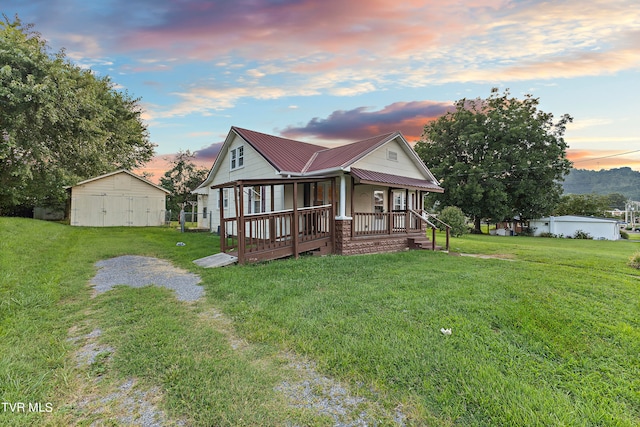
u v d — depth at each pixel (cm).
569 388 262
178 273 702
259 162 1293
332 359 302
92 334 368
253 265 771
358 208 1266
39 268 646
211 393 248
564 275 708
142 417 224
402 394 249
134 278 650
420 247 1213
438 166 3228
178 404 237
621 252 1507
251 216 816
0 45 1337
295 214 902
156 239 1343
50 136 1600
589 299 511
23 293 482
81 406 236
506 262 904
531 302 486
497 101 3158
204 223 2131
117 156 2525
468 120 3169
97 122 1791
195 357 307
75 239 1216
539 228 3525
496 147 3005
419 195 1478
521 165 2883
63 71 1524
